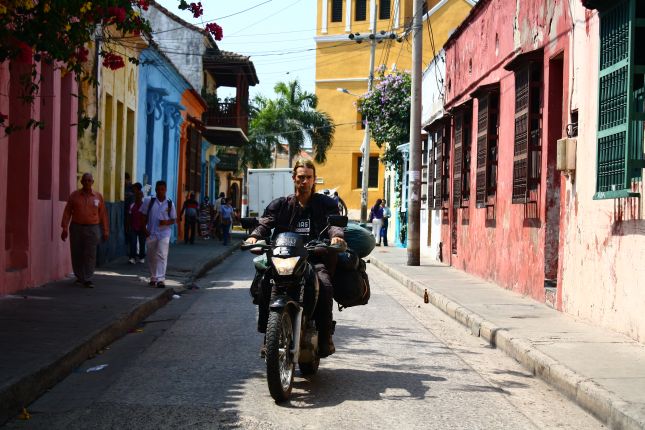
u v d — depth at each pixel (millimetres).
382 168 53594
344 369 8008
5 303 11023
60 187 15508
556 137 12625
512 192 14406
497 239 15680
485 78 17266
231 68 37656
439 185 22875
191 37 36562
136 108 22750
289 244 6688
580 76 10906
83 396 6738
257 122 53125
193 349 8930
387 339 9891
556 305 11781
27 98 10148
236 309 12344
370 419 6141
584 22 10758
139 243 19031
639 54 8883
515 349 8797
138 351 8828
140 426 5812
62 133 15523
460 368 8227
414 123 20859
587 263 10477
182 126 32531
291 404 6547
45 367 6953
